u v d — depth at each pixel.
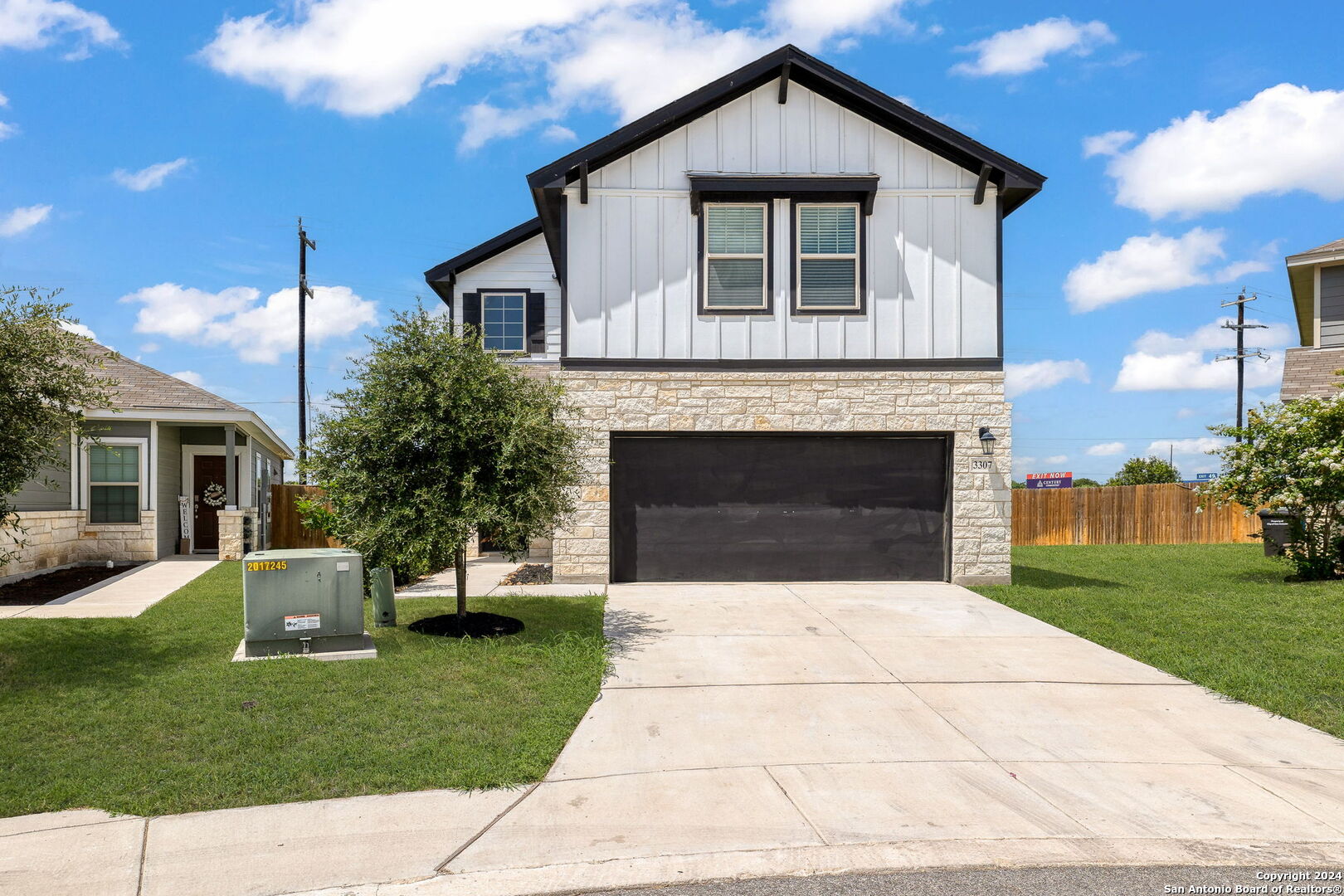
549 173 12.29
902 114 12.53
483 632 8.76
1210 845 4.40
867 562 12.77
